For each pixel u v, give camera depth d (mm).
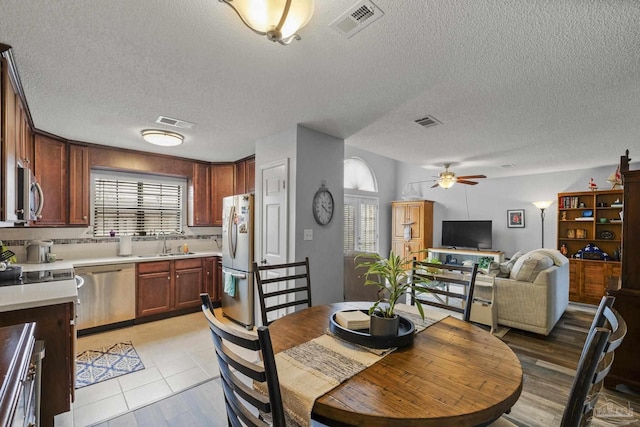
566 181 5758
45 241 3434
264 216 3430
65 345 1893
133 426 1916
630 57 1739
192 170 4531
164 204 4574
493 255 6188
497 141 3582
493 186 6707
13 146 1926
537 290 3379
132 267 3670
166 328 3596
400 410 914
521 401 2209
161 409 2086
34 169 3084
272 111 2625
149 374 2539
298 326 1628
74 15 1384
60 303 1880
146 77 1995
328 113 2672
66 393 1885
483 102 2420
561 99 2354
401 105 2488
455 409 920
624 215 2375
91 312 3383
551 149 3967
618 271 4777
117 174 4156
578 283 5105
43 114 2650
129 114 2666
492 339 1453
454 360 1235
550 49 1666
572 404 819
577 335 3533
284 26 1181
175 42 1608
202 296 1044
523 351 3072
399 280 1777
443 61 1801
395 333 1391
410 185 7582
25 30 1492
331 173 3396
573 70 1900
